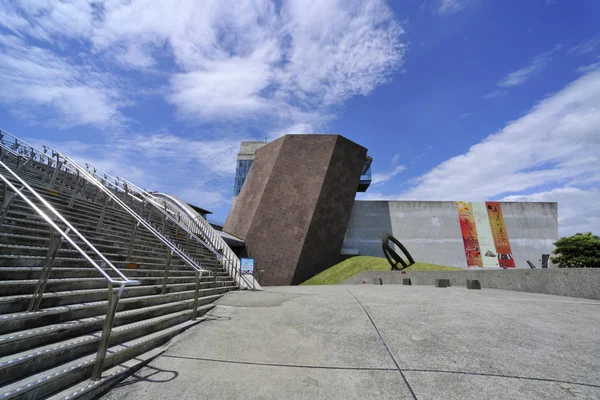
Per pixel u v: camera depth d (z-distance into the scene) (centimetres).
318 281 2580
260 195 3042
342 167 3183
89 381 311
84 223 873
